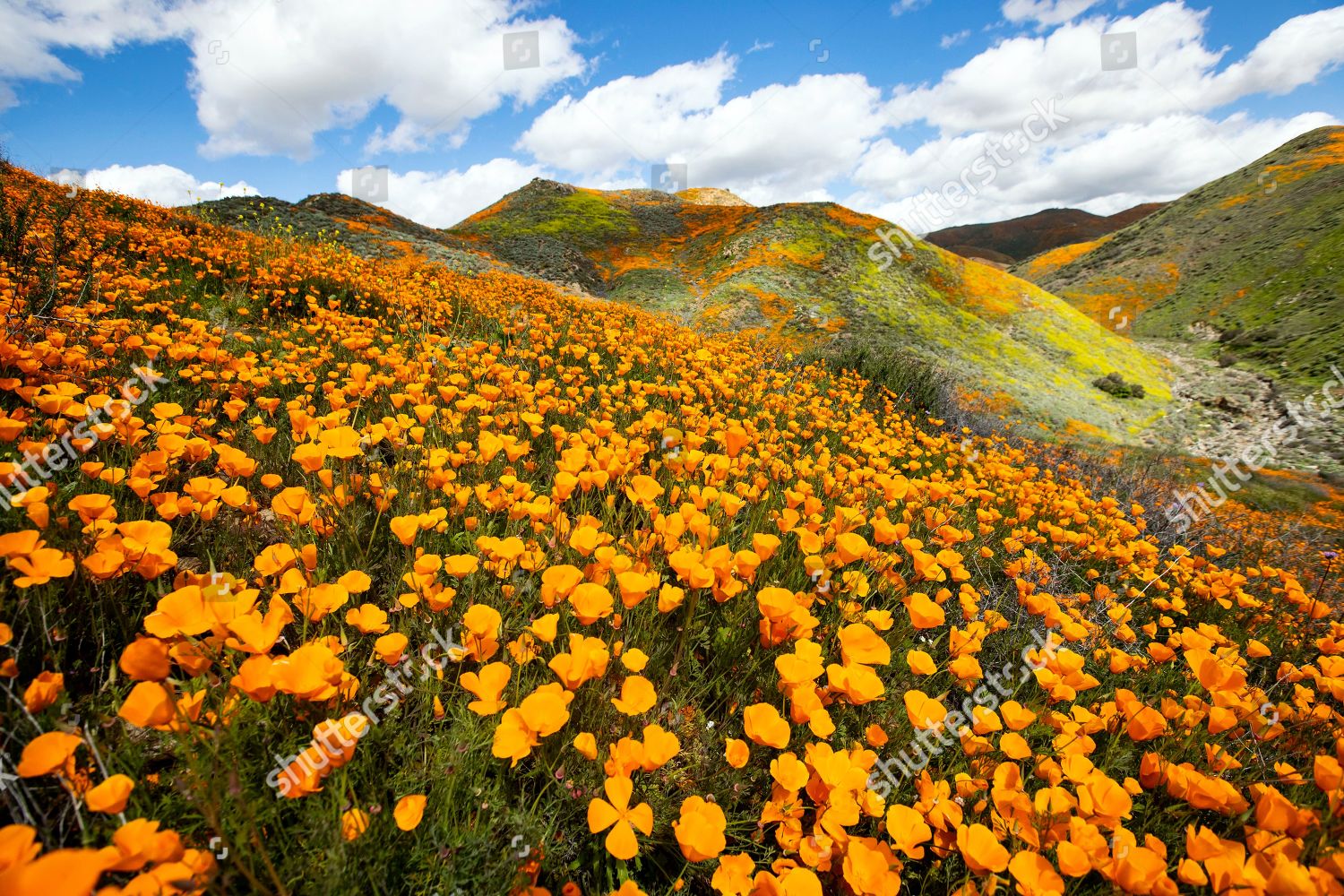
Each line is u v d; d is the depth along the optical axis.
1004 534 4.13
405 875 1.07
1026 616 2.69
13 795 0.99
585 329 7.32
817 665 1.41
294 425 2.25
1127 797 1.28
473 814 1.25
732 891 1.08
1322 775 1.35
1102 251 75.12
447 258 17.77
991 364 20.72
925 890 1.34
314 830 1.05
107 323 3.23
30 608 1.32
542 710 1.11
